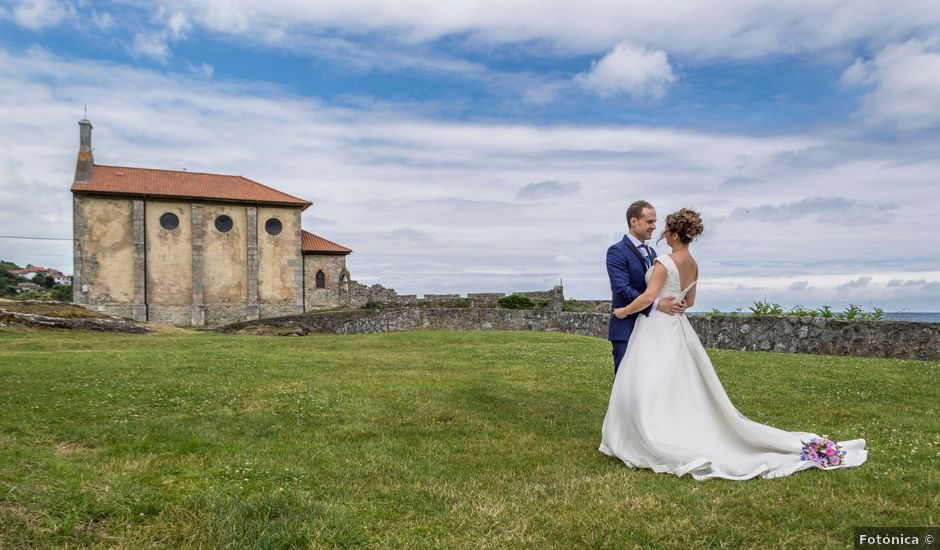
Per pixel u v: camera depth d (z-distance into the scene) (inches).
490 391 382.9
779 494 177.6
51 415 283.0
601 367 509.4
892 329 605.3
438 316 1218.6
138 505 167.8
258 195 1819.6
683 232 226.5
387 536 155.5
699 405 216.8
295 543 149.2
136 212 1663.4
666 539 150.7
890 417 296.2
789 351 676.1
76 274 1616.6
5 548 138.1
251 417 297.6
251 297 1770.4
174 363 496.1
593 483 193.8
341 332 1346.0
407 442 253.6
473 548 148.3
